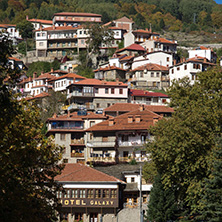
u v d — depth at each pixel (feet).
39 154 315.58
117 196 532.73
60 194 531.09
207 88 479.41
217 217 368.27
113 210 535.19
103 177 537.65
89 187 533.55
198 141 419.13
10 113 270.05
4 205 269.85
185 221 414.41
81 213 531.91
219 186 382.63
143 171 501.56
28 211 281.13
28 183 301.02
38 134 333.62
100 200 531.09
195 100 475.72
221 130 440.45
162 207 461.78
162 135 456.45
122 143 653.30
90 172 546.67
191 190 415.23
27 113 320.09
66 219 528.22
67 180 531.91
